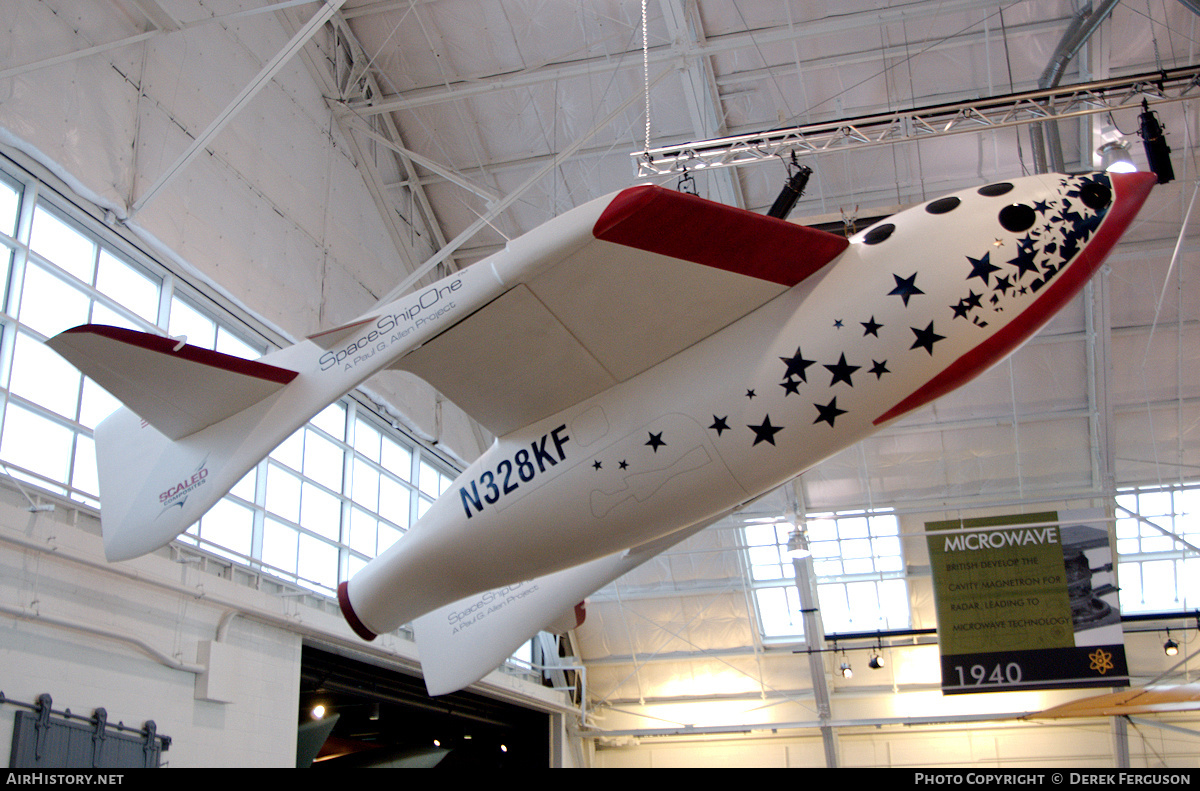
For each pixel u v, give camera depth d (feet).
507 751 59.93
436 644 20.98
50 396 27.35
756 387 12.87
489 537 14.44
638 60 41.34
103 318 29.53
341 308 40.75
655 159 31.68
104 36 30.22
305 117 41.19
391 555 15.47
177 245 31.63
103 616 27.12
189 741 29.45
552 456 13.88
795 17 40.11
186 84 33.76
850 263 12.92
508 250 12.31
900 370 12.49
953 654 47.93
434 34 42.88
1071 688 46.24
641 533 13.85
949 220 12.83
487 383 13.75
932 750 56.80
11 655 24.20
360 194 44.60
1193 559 52.21
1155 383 48.75
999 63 40.93
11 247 26.55
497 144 45.98
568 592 19.36
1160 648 53.42
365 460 42.29
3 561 24.43
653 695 60.44
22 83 26.94
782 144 31.09
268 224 36.99
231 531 33.63
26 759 23.65
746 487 13.26
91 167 28.73
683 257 12.30
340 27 43.06
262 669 33.40
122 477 16.43
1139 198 13.33
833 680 57.72
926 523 49.85
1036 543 48.34
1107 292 46.11
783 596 57.21
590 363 13.43
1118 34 39.52
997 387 50.14
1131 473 51.44
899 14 37.14
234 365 14.26
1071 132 42.27
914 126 30.68
